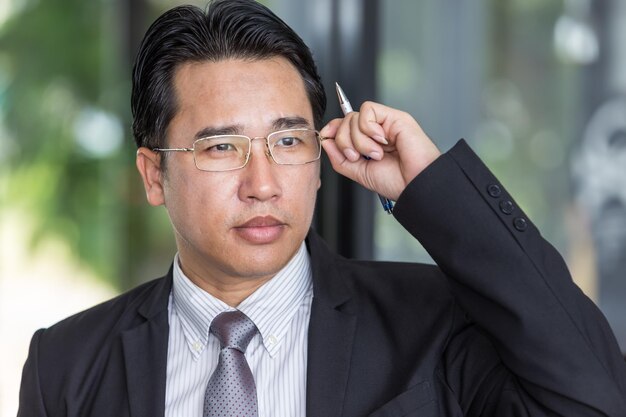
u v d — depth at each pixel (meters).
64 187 6.69
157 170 2.60
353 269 2.70
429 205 2.31
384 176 2.42
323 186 4.19
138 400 2.44
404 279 2.61
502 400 2.31
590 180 4.36
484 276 2.25
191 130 2.38
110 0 6.39
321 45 4.22
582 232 4.37
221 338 2.49
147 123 2.51
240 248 2.35
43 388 2.59
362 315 2.53
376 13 4.20
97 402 2.49
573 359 2.18
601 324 2.28
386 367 2.42
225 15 2.39
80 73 6.57
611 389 2.17
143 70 2.50
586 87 4.35
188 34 2.40
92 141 6.59
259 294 2.49
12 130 6.72
